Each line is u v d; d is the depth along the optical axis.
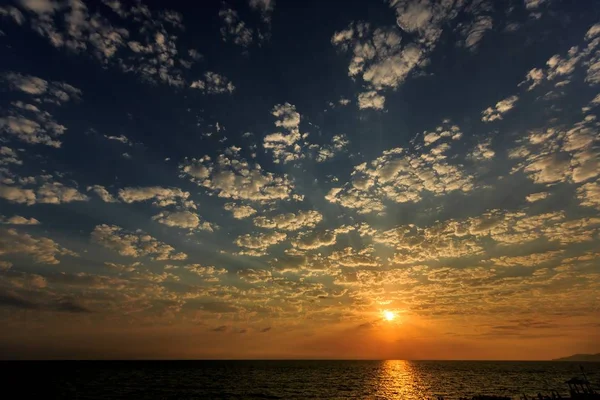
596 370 182.88
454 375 143.62
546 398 62.19
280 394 78.19
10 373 132.00
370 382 110.38
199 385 94.69
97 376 121.31
